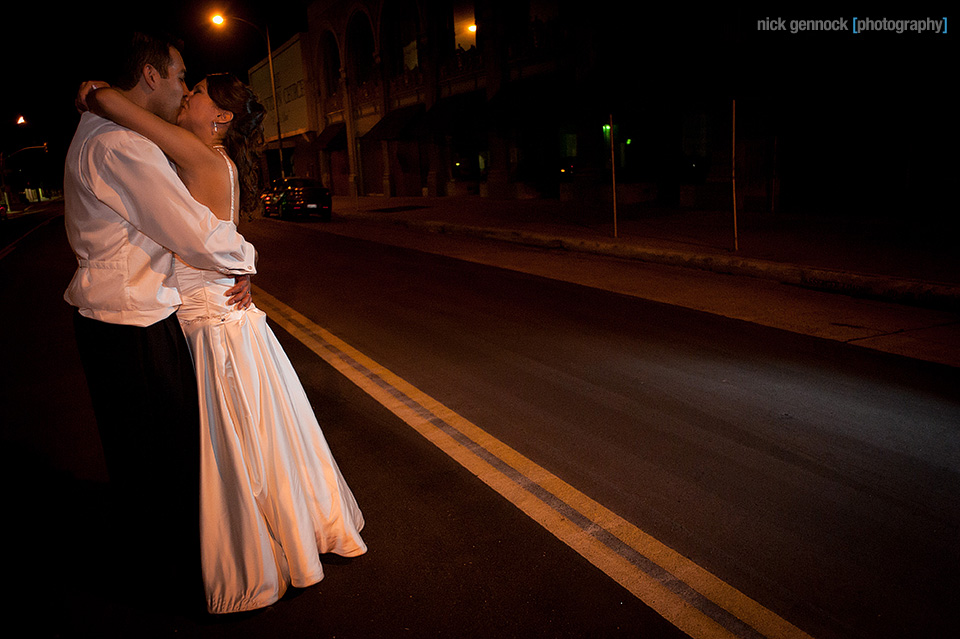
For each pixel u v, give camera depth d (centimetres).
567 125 2252
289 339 640
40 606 246
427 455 368
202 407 222
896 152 1302
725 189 1594
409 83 3056
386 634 224
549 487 327
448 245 1395
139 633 230
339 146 3812
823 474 335
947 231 1106
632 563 262
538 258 1143
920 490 316
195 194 210
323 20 3791
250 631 228
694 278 898
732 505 306
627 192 1920
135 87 207
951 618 227
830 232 1149
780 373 494
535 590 246
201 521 225
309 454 254
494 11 2364
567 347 581
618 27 1752
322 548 260
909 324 628
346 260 1215
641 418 415
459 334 639
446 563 264
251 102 228
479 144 2781
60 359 617
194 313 221
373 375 517
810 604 235
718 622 227
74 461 383
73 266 1311
